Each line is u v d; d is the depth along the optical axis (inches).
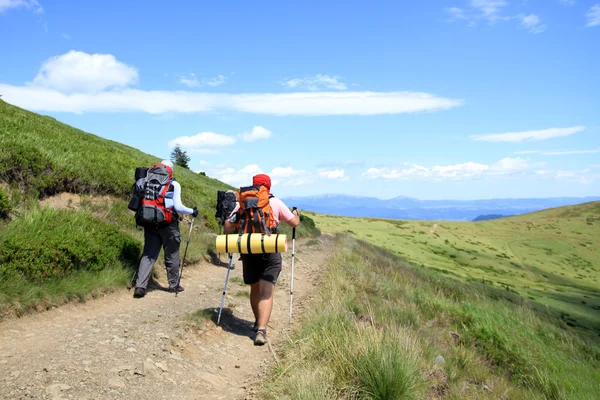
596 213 6815.9
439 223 5762.8
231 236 221.1
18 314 201.6
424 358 224.4
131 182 494.6
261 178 236.1
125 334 199.0
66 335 188.9
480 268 3503.9
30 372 144.1
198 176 1967.3
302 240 1027.3
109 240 311.3
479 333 370.6
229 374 185.8
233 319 264.1
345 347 191.2
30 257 228.7
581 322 1413.6
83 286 245.8
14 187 347.9
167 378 163.0
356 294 376.2
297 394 152.3
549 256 4744.1
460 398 199.9
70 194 412.2
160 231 290.5
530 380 297.3
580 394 292.7
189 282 349.7
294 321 277.6
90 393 137.7
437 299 489.4
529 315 609.0
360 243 1293.1
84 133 1328.7
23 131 498.9
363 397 163.8
